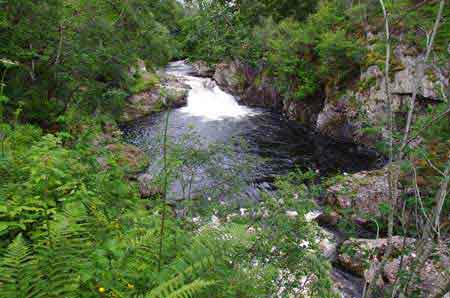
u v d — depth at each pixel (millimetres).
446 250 3348
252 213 3877
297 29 21688
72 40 10531
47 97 10141
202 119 19906
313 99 19766
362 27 16906
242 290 2637
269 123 19781
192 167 4508
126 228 3045
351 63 17359
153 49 11430
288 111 21375
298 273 3549
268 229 3572
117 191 3316
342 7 19484
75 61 10273
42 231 2824
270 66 22688
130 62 11602
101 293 2213
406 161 3418
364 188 8805
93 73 10930
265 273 3176
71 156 3666
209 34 9383
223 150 4844
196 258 2582
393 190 3246
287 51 20719
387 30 3234
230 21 9359
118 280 2277
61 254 2344
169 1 11531
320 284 3461
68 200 2943
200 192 4457
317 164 13828
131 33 11430
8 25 8672
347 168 13469
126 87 15523
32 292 2086
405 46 13508
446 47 3877
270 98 23609
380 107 14445
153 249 2764
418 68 3443
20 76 9398
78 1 10602
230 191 4535
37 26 9570
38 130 6234
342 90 17438
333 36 16953
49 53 10172
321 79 19375
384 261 3285
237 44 10195
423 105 12734
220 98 24750
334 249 7293
